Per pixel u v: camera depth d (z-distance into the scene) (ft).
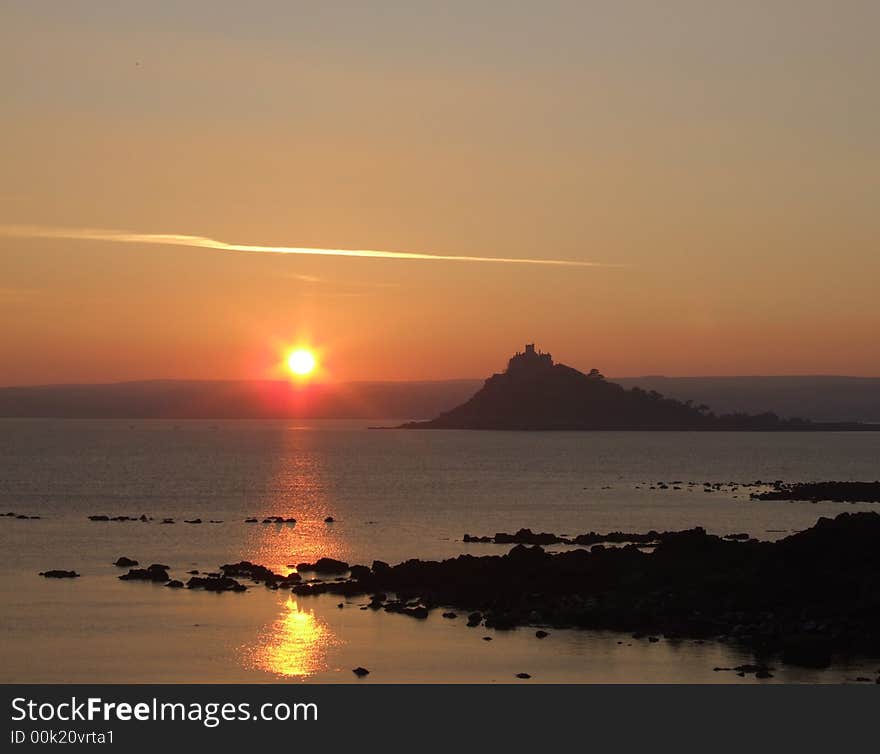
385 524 382.63
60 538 329.52
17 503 463.42
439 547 315.37
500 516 416.67
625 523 392.68
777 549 219.00
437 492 550.77
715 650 174.81
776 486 586.04
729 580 210.18
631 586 216.33
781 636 179.22
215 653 172.55
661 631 186.19
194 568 264.72
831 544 214.69
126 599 217.56
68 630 188.44
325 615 202.18
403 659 169.07
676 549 238.48
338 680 157.38
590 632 187.93
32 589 229.04
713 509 452.76
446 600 214.28
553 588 218.18
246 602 214.90
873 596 192.13
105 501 479.00
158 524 374.02
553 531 362.74
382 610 206.80
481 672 161.38
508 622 192.44
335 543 323.98
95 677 158.61
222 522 383.65
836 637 176.14
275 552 299.99
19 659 168.35
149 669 163.12
